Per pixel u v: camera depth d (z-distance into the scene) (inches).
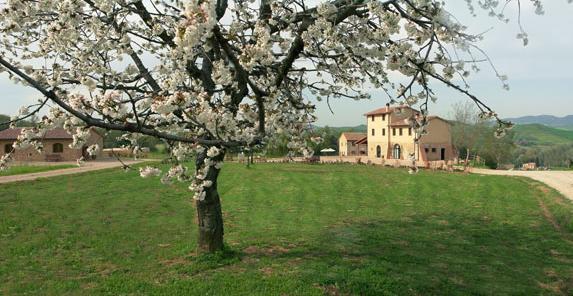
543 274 394.3
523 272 398.9
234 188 936.9
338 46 268.8
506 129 260.8
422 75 254.7
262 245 450.3
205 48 244.1
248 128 264.1
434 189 943.0
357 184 1022.4
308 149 356.5
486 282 368.8
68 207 679.1
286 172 1311.5
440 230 560.1
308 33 255.9
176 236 504.1
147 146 325.1
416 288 339.6
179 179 290.0
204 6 172.6
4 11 271.3
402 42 247.0
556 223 612.1
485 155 2026.3
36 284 346.9
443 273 384.2
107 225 560.7
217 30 186.2
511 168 1982.0
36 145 272.8
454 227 579.8
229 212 662.5
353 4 238.1
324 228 550.9
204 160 317.4
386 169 1535.4
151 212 656.4
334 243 468.4
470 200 805.2
